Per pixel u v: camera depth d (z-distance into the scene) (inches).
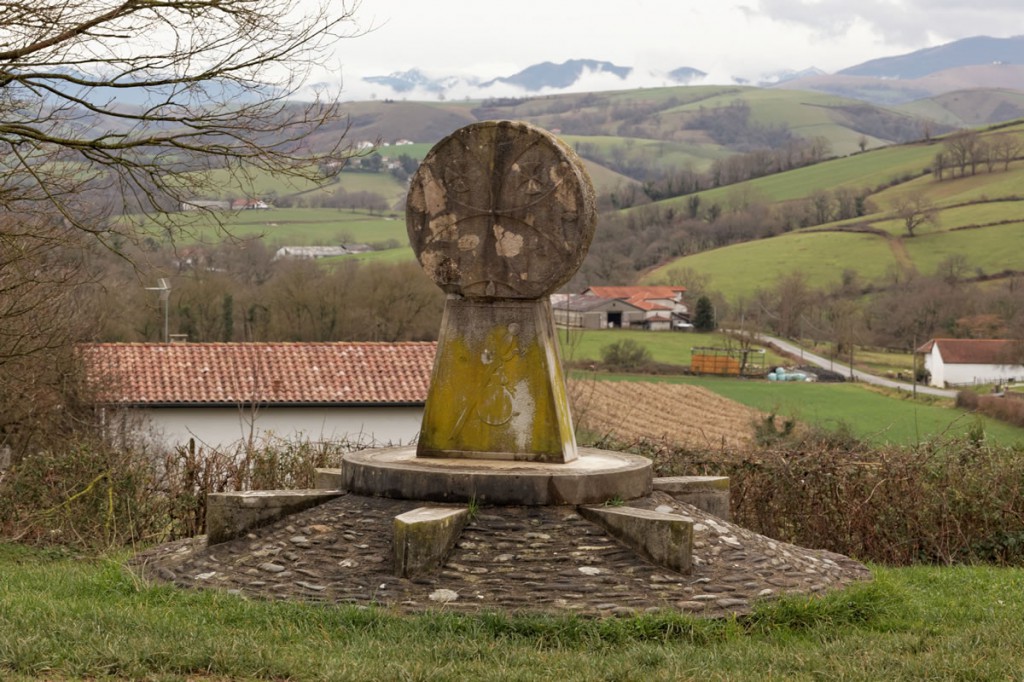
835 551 592.7
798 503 604.4
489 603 339.6
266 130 505.0
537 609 335.6
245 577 370.3
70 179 536.7
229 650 282.0
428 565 353.1
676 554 359.3
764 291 3405.5
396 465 398.9
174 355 1362.0
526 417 412.8
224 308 1946.4
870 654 309.7
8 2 480.1
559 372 426.0
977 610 386.3
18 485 608.7
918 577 481.1
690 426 1535.4
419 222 422.9
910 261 3646.7
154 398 1274.6
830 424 1640.0
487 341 416.8
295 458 683.4
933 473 596.7
